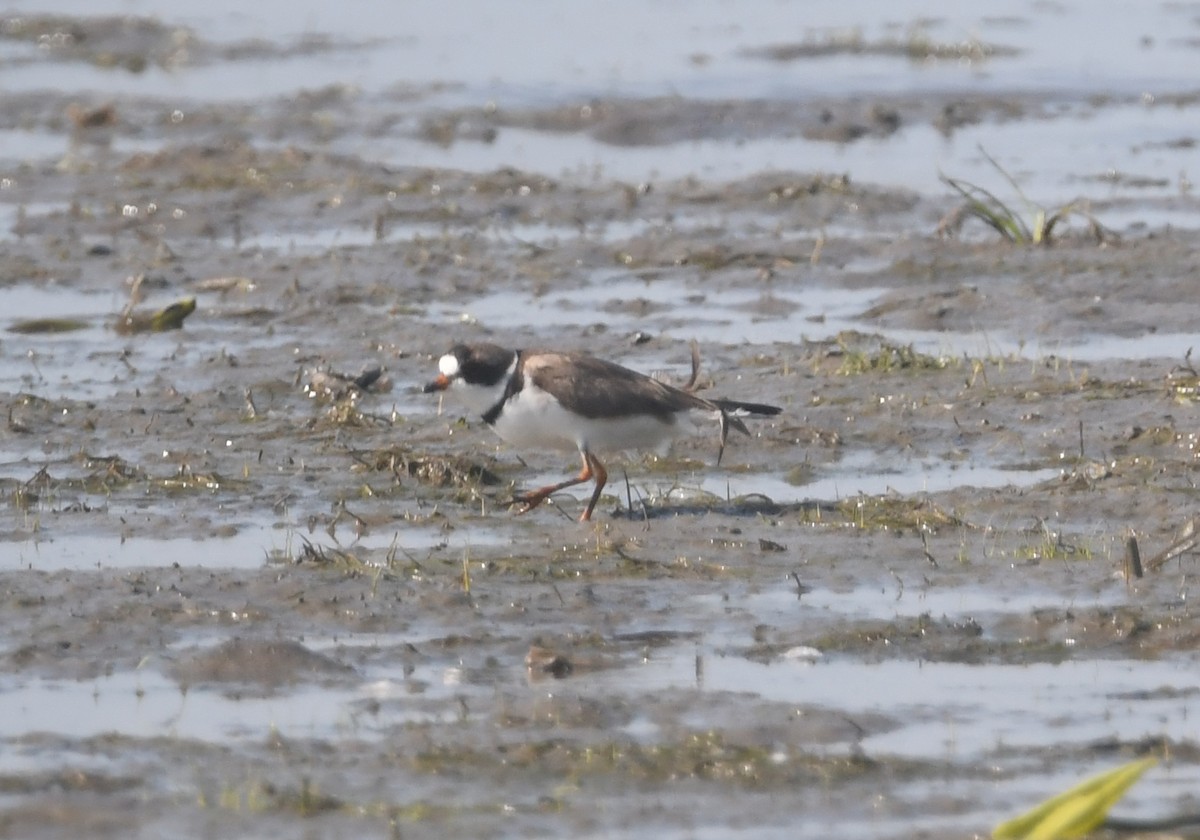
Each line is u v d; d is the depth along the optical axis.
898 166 27.31
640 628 11.45
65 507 13.91
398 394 17.20
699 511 13.77
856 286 21.27
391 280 21.22
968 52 35.94
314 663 10.77
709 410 13.81
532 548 12.93
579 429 13.41
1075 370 17.44
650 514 13.73
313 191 25.39
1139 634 11.24
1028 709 10.27
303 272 21.48
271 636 11.28
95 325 19.64
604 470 13.61
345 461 15.12
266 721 10.07
